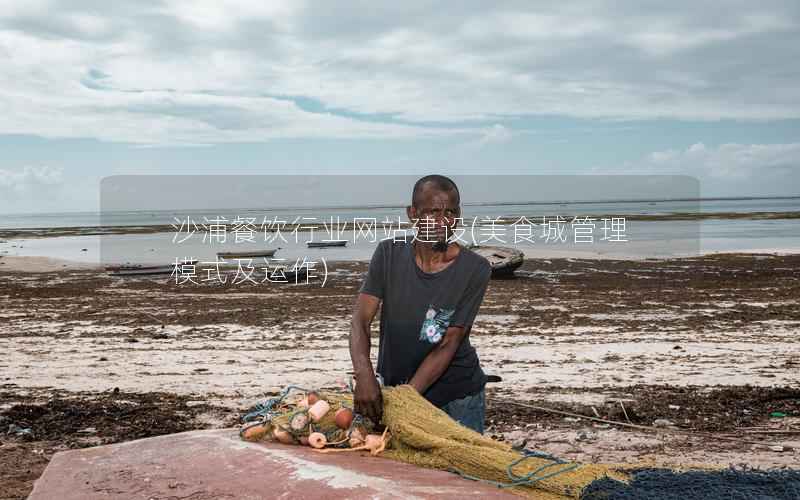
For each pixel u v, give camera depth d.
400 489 2.35
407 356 3.53
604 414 7.76
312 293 21.11
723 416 7.67
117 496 2.53
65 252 42.94
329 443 2.95
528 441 6.72
